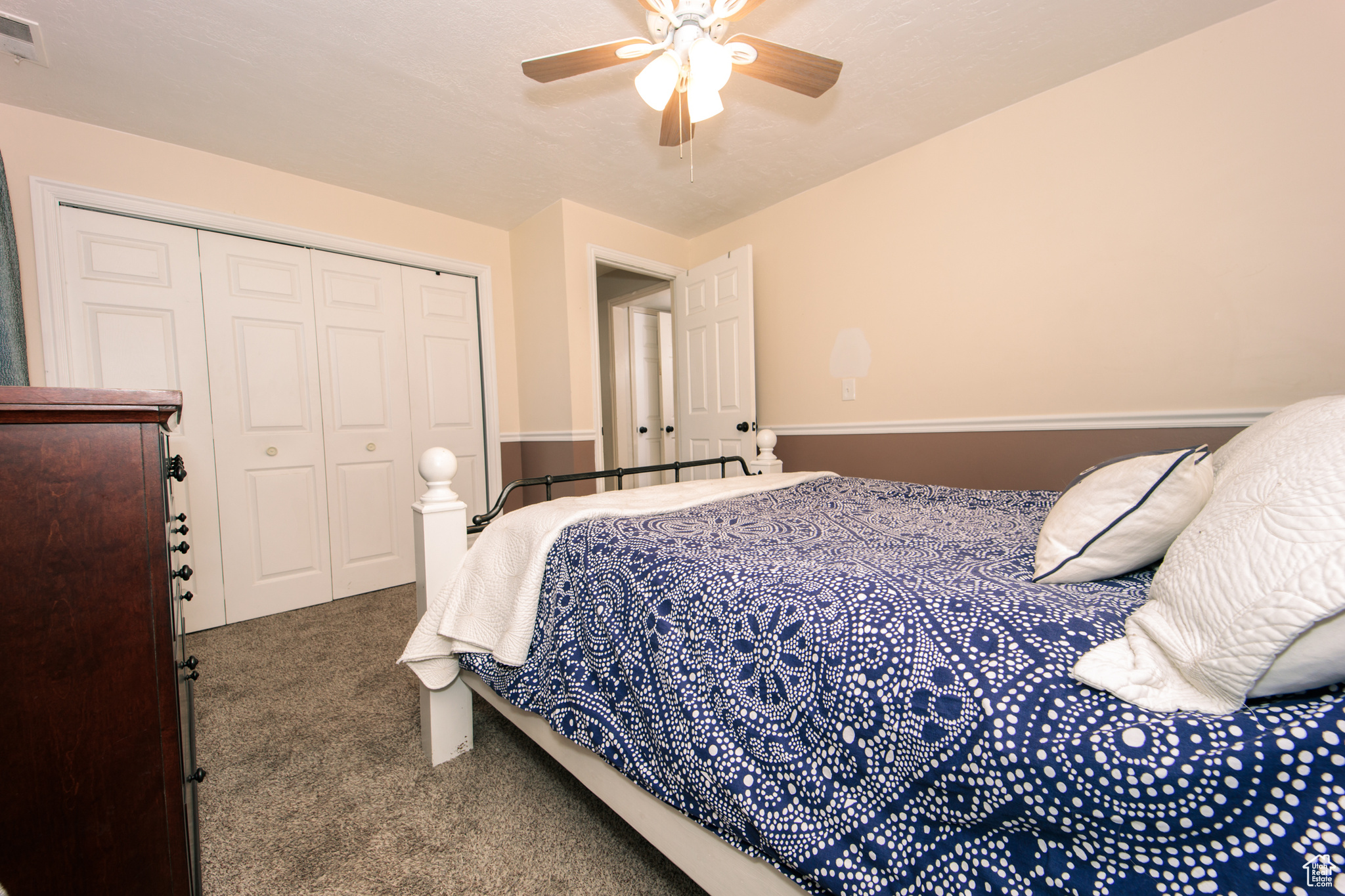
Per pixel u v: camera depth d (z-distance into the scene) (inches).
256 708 63.9
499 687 45.3
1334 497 18.0
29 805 26.1
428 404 121.2
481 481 129.3
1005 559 36.7
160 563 29.5
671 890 38.0
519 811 46.3
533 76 58.3
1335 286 62.4
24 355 72.1
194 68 71.6
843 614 27.3
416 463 119.1
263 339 99.2
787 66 58.8
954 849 21.7
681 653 32.3
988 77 78.4
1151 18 67.1
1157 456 30.6
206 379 93.2
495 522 51.5
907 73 77.0
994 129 87.4
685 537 43.3
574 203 118.0
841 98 82.7
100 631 27.7
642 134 90.4
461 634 46.6
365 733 58.6
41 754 26.4
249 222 96.3
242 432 97.0
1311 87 62.6
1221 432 70.2
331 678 72.1
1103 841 18.4
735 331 122.8
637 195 115.2
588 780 41.0
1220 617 18.7
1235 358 68.8
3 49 66.6
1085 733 19.0
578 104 81.7
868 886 23.0
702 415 132.9
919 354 99.0
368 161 97.7
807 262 115.8
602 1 62.7
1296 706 17.6
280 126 85.7
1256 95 65.9
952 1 63.9
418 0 61.9
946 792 21.9
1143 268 74.9
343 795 48.4
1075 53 73.4
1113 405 78.4
